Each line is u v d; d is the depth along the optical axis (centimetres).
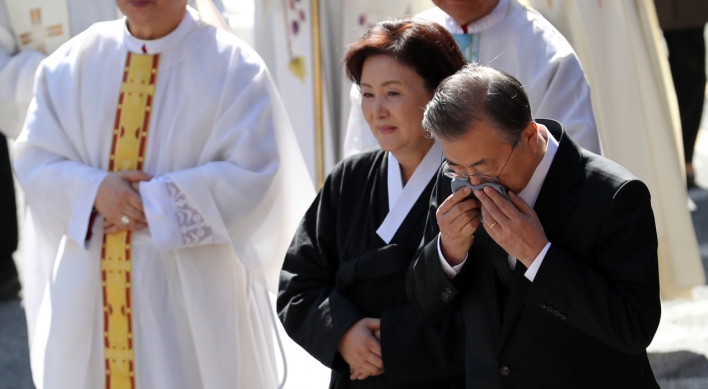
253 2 1728
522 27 1262
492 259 784
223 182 1127
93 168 1145
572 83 1229
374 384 916
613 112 1573
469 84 721
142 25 1152
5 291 2061
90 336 1147
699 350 1576
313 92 1686
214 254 1159
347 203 961
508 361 777
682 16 2270
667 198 1594
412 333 883
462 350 882
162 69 1166
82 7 1574
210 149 1152
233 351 1158
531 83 1238
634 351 737
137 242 1134
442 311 816
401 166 941
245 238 1170
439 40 908
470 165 729
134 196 1110
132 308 1137
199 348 1145
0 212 2089
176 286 1146
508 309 766
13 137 1549
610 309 726
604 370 768
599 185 749
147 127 1156
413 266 821
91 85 1172
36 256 1266
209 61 1173
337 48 1720
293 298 958
